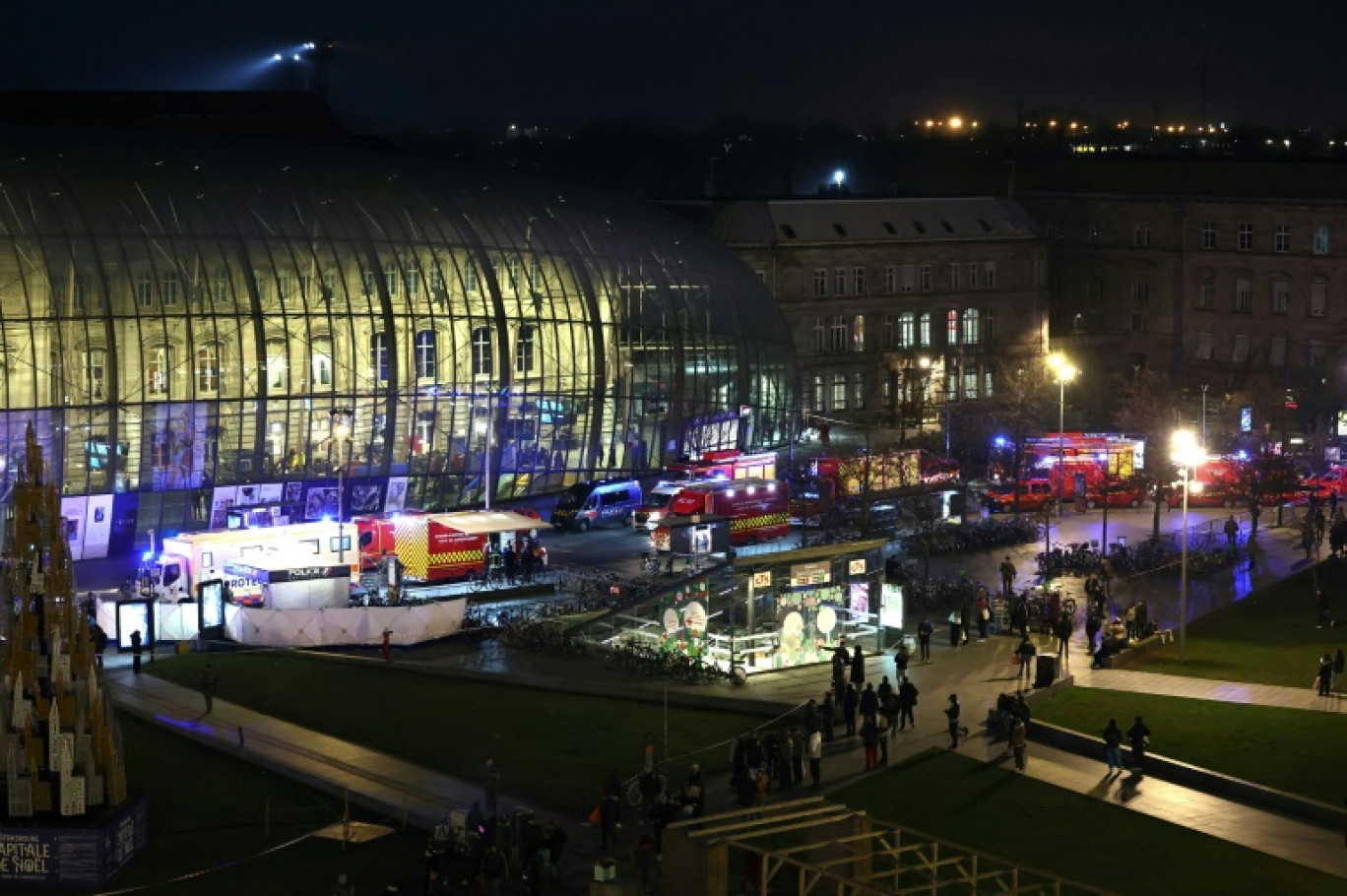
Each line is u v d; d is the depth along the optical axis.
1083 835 73.12
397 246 139.00
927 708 90.69
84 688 69.38
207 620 103.44
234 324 130.75
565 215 153.12
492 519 120.62
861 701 84.62
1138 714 89.12
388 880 68.00
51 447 124.62
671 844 58.62
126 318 126.88
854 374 198.12
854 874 58.75
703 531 125.44
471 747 83.25
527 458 145.12
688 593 99.06
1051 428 185.00
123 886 67.19
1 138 133.12
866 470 135.62
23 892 66.75
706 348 157.12
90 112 190.25
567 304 147.12
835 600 102.69
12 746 68.38
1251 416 174.88
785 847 68.81
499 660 99.69
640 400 151.88
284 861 69.69
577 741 84.44
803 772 80.88
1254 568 126.00
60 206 127.94
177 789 77.50
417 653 101.56
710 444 158.38
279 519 130.00
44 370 124.31
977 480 155.50
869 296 199.00
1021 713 81.56
